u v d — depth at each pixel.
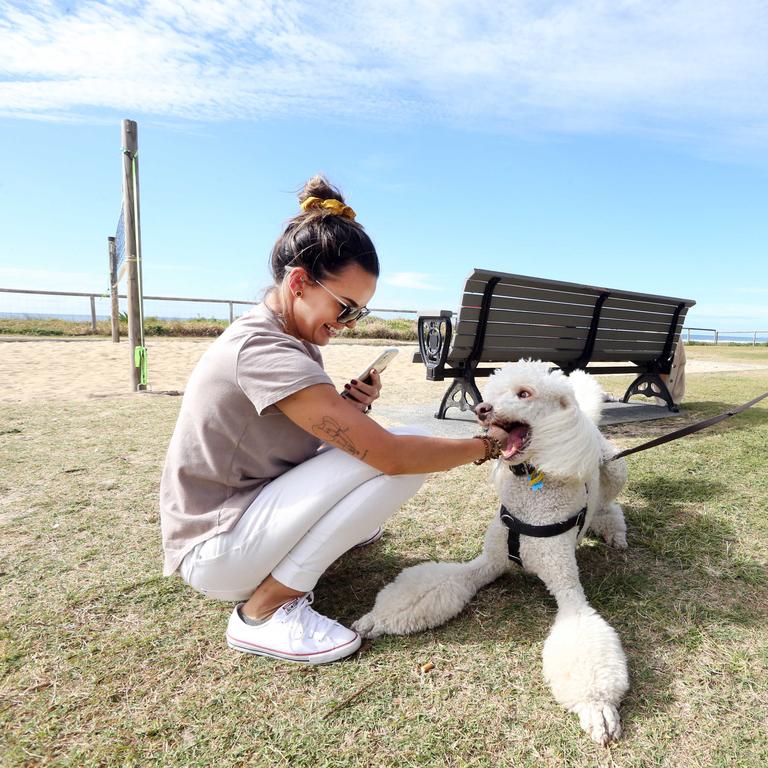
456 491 2.91
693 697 1.41
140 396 5.40
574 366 4.81
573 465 1.67
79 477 3.02
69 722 1.32
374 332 15.11
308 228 1.48
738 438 3.96
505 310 4.17
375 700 1.40
